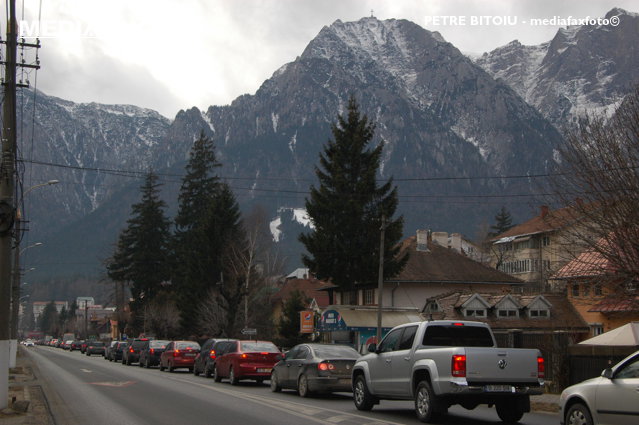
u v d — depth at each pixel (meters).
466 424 15.55
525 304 51.53
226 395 22.67
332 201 50.72
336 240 49.94
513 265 83.81
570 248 22.69
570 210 21.95
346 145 52.53
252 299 65.81
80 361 55.94
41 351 98.25
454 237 96.69
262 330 68.56
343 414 17.34
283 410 18.14
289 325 66.44
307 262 50.88
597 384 12.51
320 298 91.75
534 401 20.81
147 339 49.22
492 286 61.59
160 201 89.38
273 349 28.45
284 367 24.19
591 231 21.00
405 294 59.75
